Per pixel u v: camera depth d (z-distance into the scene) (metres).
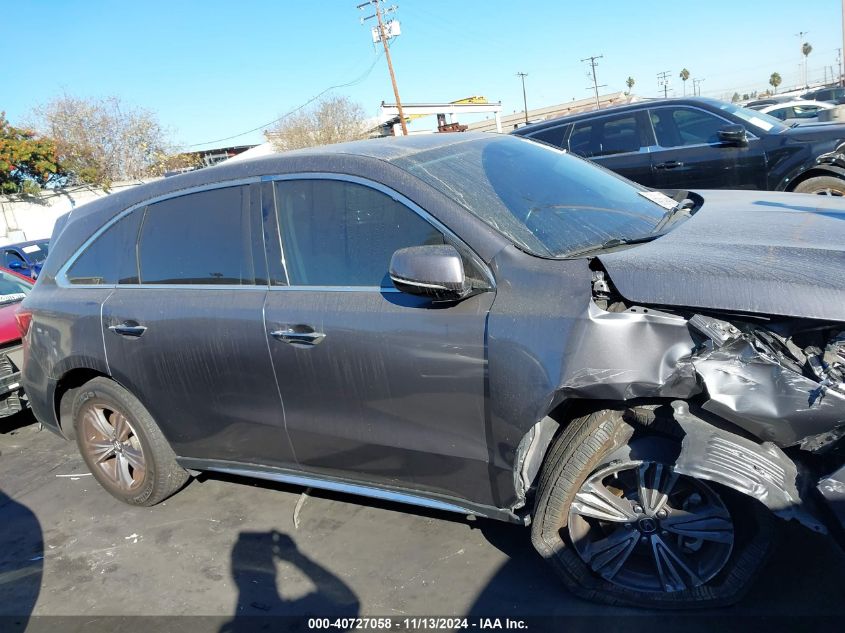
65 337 3.87
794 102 16.59
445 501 2.81
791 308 2.10
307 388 2.97
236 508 3.89
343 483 3.13
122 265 3.71
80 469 4.82
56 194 29.97
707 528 2.42
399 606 2.81
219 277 3.28
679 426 2.35
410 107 43.91
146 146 38.25
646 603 2.54
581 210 3.00
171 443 3.74
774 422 2.16
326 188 2.99
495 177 3.03
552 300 2.38
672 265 2.32
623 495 2.57
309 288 2.97
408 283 2.42
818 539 2.76
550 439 2.54
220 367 3.24
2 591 3.41
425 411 2.67
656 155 7.60
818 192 6.77
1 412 5.09
